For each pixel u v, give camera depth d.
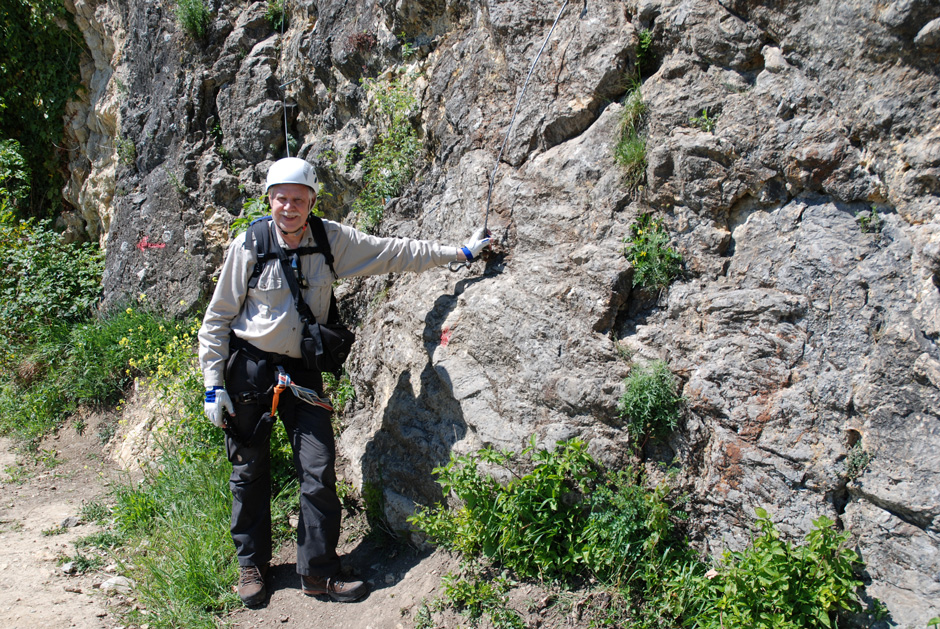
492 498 3.21
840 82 2.69
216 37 6.11
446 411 3.60
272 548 3.70
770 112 2.92
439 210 4.19
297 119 5.73
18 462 5.43
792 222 2.88
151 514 4.15
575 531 3.06
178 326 5.98
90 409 5.95
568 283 3.34
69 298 7.09
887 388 2.52
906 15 2.41
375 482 3.84
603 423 3.11
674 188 3.18
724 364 2.90
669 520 2.96
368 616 3.19
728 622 2.51
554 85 3.64
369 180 4.81
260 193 5.80
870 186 2.68
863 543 2.56
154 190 6.42
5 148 7.75
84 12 7.63
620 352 3.16
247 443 3.34
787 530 2.69
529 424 3.27
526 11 3.75
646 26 3.36
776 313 2.83
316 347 3.31
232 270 3.27
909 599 2.40
